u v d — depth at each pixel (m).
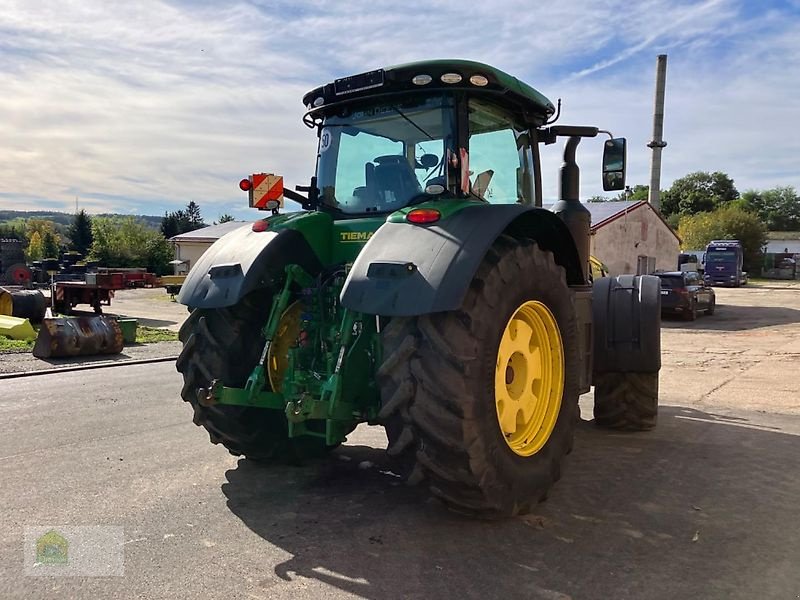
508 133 4.46
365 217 4.17
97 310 16.98
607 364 5.45
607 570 3.01
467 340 3.10
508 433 3.57
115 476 4.32
